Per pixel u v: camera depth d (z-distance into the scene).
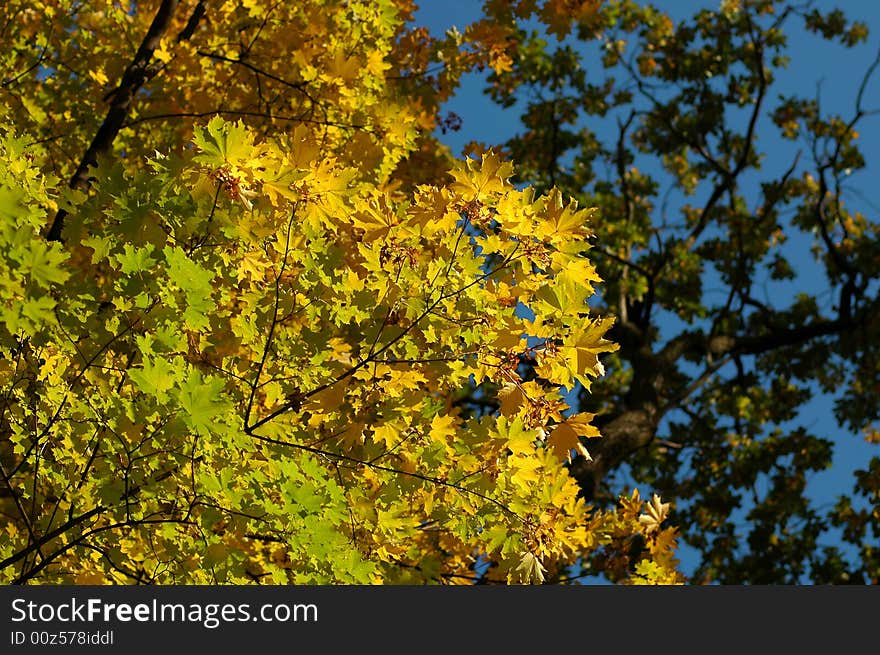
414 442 3.33
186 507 2.91
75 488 3.03
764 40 13.85
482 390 8.65
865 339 12.42
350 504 3.23
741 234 13.66
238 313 3.84
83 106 5.24
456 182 3.06
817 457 11.42
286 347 3.22
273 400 3.19
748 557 10.61
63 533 3.11
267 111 5.28
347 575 2.96
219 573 2.93
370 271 3.46
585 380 3.18
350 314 3.24
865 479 9.36
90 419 2.87
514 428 3.24
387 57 6.54
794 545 10.50
